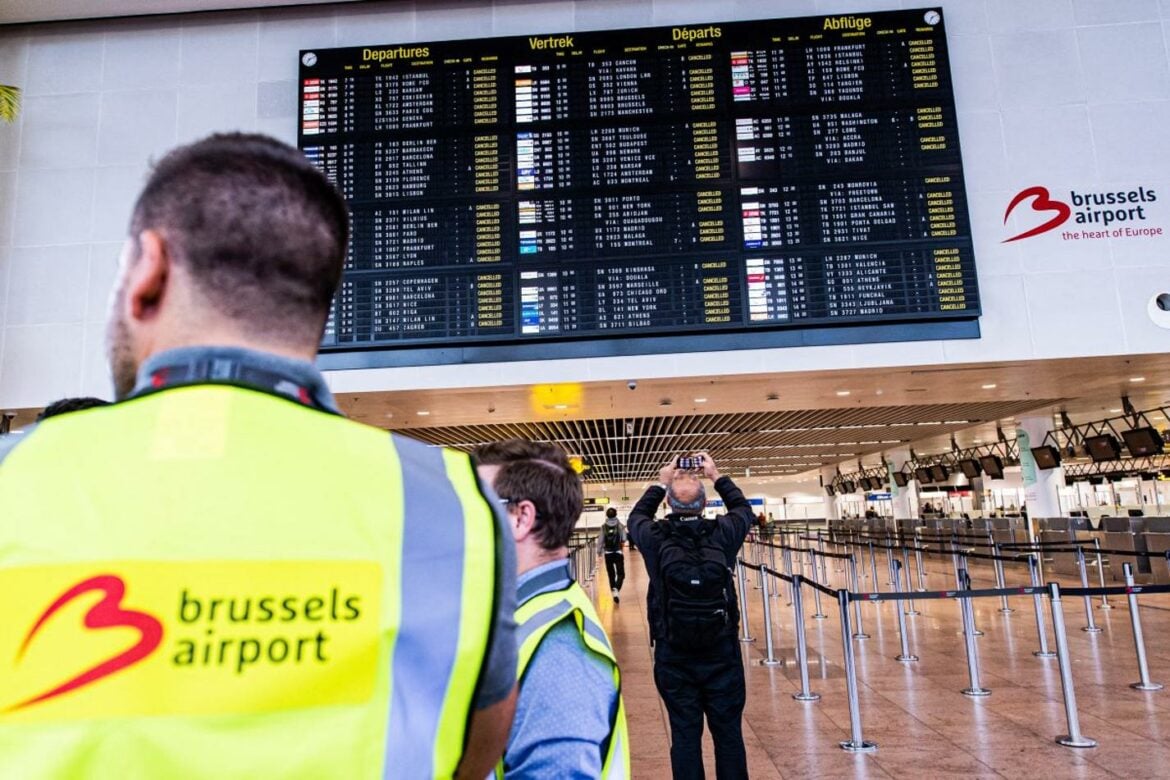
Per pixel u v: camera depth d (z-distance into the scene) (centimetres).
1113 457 1295
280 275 65
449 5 725
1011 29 698
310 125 675
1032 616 799
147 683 46
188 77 728
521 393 709
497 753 66
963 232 636
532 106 674
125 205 706
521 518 150
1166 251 655
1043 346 643
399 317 645
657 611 287
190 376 58
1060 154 675
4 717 44
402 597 53
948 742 393
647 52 680
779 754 383
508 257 649
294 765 46
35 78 733
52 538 48
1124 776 338
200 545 50
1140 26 695
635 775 361
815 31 675
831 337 645
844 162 652
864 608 904
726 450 2047
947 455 2545
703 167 657
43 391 670
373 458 59
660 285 641
